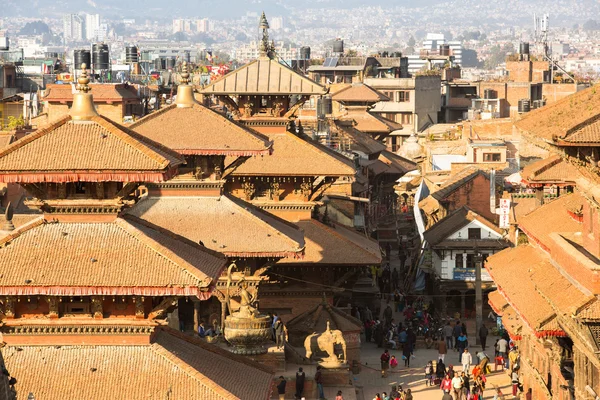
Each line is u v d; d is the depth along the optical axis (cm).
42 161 6347
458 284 16300
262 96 12875
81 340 6444
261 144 10888
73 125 6556
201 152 10744
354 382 12006
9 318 6412
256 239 10619
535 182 10706
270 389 6706
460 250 16325
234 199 11262
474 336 15062
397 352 13762
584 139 7362
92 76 19775
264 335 9150
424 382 12325
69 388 6241
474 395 11544
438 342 14025
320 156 12650
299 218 12669
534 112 8819
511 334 11019
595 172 7612
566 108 8488
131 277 6253
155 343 6481
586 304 7169
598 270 7225
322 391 10619
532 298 8788
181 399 6209
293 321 12056
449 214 17188
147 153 6431
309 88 12838
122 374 6319
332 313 12225
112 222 6512
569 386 8431
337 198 15475
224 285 11000
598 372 7456
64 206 6494
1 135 16675
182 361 6391
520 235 11775
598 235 7800
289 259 12262
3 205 14062
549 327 8250
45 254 6350
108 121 6588
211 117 11088
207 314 11712
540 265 8894
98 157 6391
